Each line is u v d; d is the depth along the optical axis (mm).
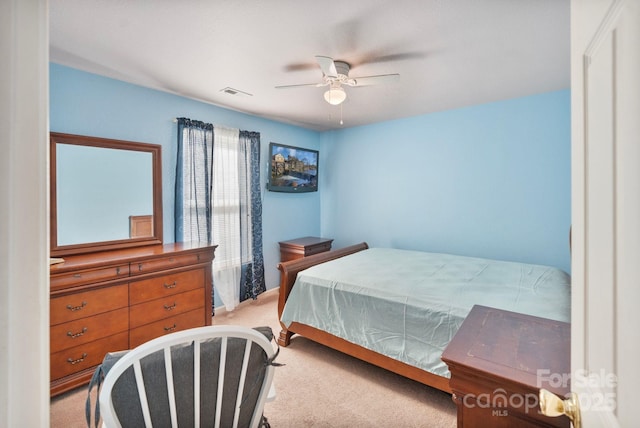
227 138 3416
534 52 2135
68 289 1967
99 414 840
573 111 640
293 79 2609
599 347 515
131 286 2262
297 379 2205
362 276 2541
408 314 2035
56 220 2260
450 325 1879
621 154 437
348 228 4586
